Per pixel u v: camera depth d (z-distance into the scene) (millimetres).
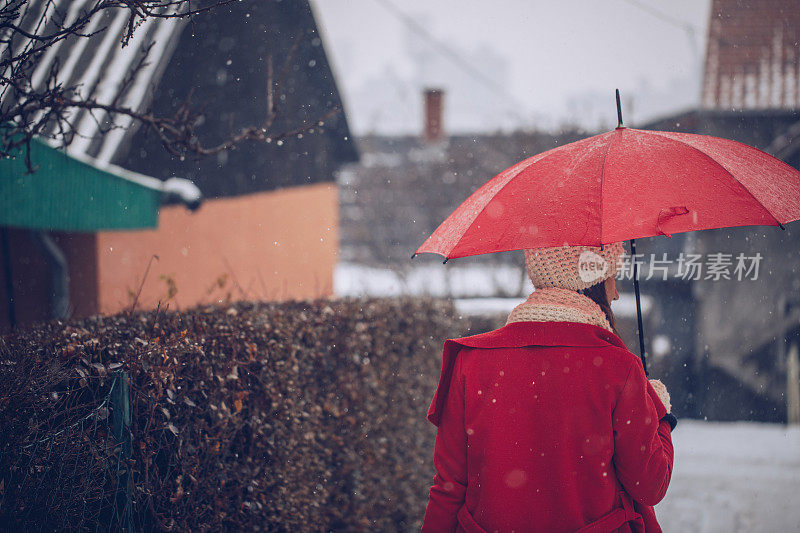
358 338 5281
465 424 2545
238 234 11586
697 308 19281
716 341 19203
